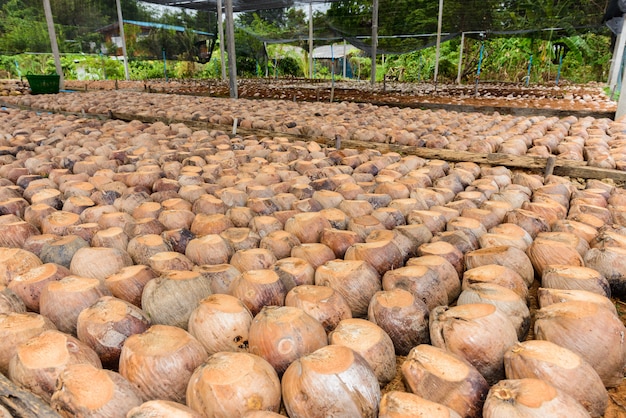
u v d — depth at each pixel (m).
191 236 3.38
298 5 23.55
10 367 1.99
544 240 3.11
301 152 6.11
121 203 4.13
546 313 2.26
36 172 5.40
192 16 29.89
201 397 1.79
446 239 3.35
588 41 25.55
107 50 27.86
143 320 2.33
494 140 6.79
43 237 3.31
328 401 1.78
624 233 3.31
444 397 1.86
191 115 9.70
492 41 27.36
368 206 3.98
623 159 5.67
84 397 1.74
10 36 23.58
